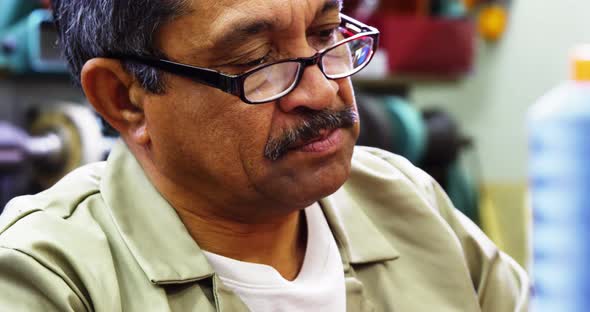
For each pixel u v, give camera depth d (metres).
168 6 0.80
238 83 0.80
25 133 2.19
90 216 0.88
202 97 0.82
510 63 3.13
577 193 0.57
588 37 3.07
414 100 3.09
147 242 0.87
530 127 0.61
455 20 2.62
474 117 3.17
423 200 1.05
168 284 0.84
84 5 0.88
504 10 3.08
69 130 2.06
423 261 1.02
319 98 0.81
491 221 2.81
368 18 2.56
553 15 3.10
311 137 0.83
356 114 0.87
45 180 2.10
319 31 0.86
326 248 0.96
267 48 0.81
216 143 0.83
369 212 1.05
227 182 0.85
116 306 0.81
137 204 0.90
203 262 0.86
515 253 2.91
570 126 0.58
